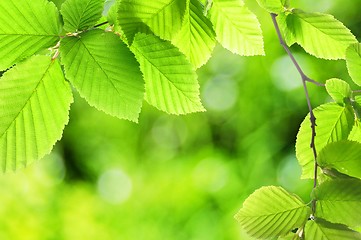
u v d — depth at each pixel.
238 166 3.22
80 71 0.94
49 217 3.19
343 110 1.01
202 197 3.21
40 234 3.14
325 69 3.09
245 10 0.99
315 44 1.01
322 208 0.95
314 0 2.97
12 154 0.95
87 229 3.23
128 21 0.94
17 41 0.94
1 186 3.14
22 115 0.95
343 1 2.98
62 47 0.94
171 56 0.96
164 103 0.98
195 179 3.25
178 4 0.95
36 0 0.93
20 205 3.14
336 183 0.95
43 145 0.96
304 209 0.95
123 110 0.95
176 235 3.21
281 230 0.96
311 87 3.12
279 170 3.16
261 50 1.01
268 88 3.24
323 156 0.97
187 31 0.98
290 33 1.00
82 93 0.95
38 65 0.95
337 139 1.02
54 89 0.95
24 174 3.18
